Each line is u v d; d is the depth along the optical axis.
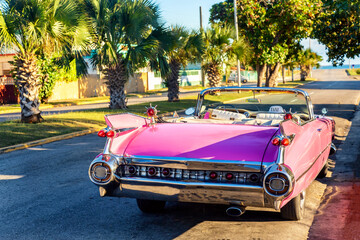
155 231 4.32
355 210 4.98
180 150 3.83
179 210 5.04
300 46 38.91
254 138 3.93
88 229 4.39
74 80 32.69
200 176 3.69
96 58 19.05
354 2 11.98
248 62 35.66
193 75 55.97
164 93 40.50
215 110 5.89
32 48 14.55
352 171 7.04
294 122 4.08
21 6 13.38
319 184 6.29
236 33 27.83
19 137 11.36
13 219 4.76
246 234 4.18
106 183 3.88
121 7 17.86
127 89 40.62
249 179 3.56
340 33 14.27
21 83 14.47
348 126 12.90
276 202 3.48
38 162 8.34
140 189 3.85
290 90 5.30
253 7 32.06
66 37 14.84
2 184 6.50
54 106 26.83
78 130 13.17
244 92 5.59
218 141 3.93
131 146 4.04
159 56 19.78
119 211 5.04
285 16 31.83
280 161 3.48
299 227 4.39
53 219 4.74
